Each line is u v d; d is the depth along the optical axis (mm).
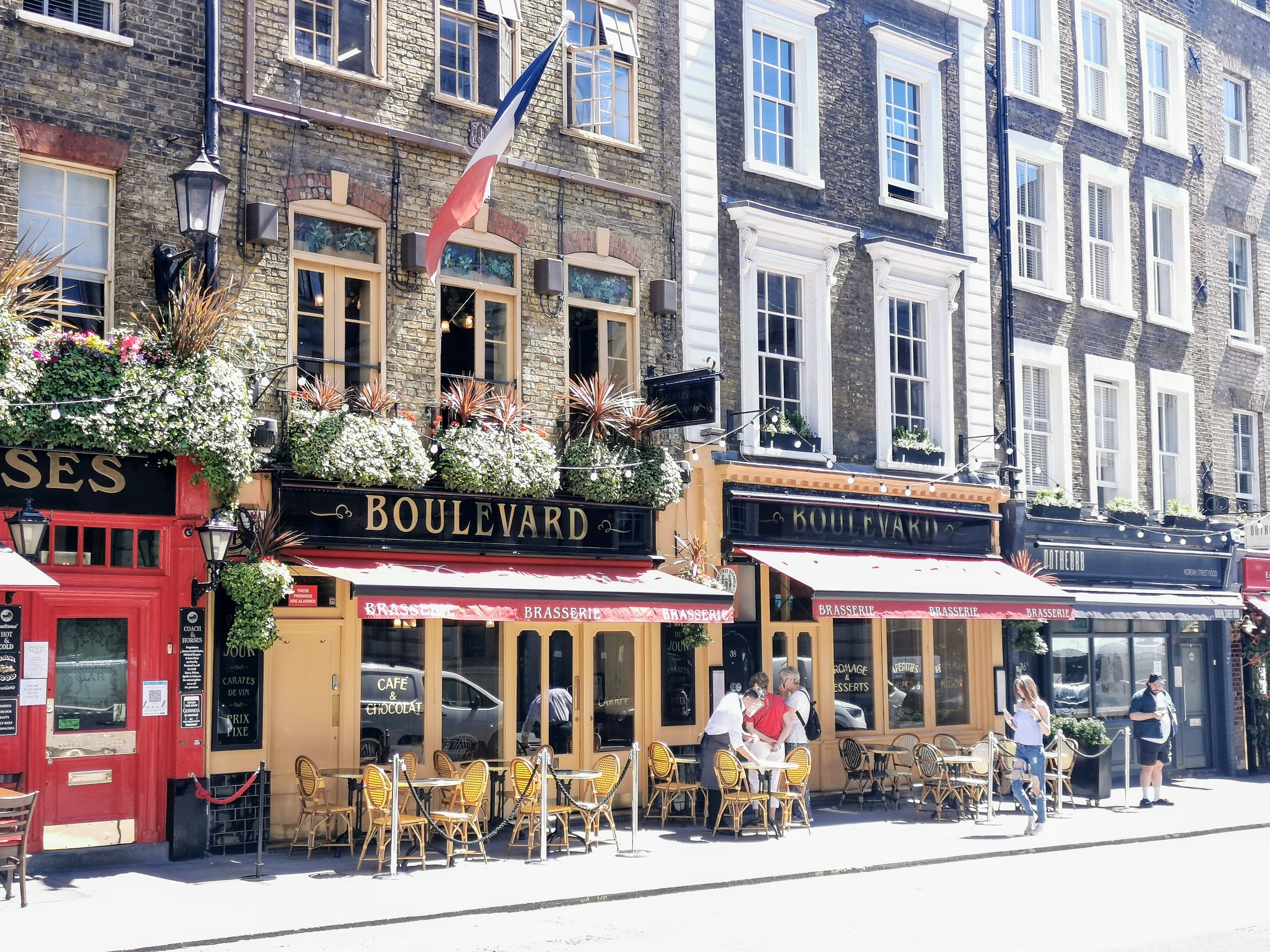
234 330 14234
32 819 12695
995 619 21312
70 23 13422
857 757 18438
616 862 13812
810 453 19344
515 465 15617
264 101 14633
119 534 13391
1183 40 26266
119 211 13680
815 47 20234
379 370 15398
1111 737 23031
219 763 13844
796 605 19406
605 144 17609
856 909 11453
